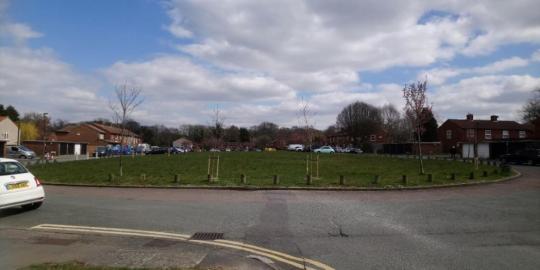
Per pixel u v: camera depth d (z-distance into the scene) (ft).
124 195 46.93
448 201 41.91
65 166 98.43
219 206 38.29
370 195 46.75
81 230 28.07
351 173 76.48
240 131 353.51
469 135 221.05
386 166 98.48
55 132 284.82
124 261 20.36
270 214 34.19
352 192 49.60
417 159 136.98
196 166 92.63
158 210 36.11
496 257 21.83
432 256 22.02
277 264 20.56
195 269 18.79
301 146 274.16
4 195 32.32
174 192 49.65
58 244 23.99
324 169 86.48
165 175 69.56
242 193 48.37
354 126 339.98
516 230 28.37
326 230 28.30
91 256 21.34
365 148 285.02
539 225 29.99
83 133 288.92
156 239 25.57
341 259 21.45
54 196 46.19
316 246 24.08
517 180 65.51
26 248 22.99
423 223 30.68
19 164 35.86
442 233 27.45
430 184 55.62
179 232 27.66
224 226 29.53
